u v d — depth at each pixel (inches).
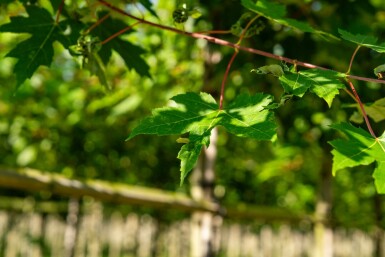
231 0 124.0
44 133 266.5
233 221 305.7
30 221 247.8
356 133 54.1
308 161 256.1
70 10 87.2
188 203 147.5
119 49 94.0
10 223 242.5
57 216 265.6
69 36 85.7
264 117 51.3
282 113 156.2
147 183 365.4
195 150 50.6
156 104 191.6
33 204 268.1
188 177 366.0
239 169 396.5
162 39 171.0
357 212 371.9
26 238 242.2
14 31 83.4
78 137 297.7
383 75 58.2
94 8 86.4
